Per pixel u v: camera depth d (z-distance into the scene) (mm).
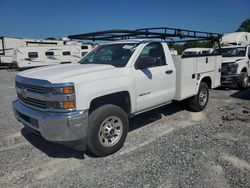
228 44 13766
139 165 3736
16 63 25609
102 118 3893
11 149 4395
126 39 5504
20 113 4125
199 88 6500
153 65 4961
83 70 3955
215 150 4191
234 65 10000
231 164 3709
